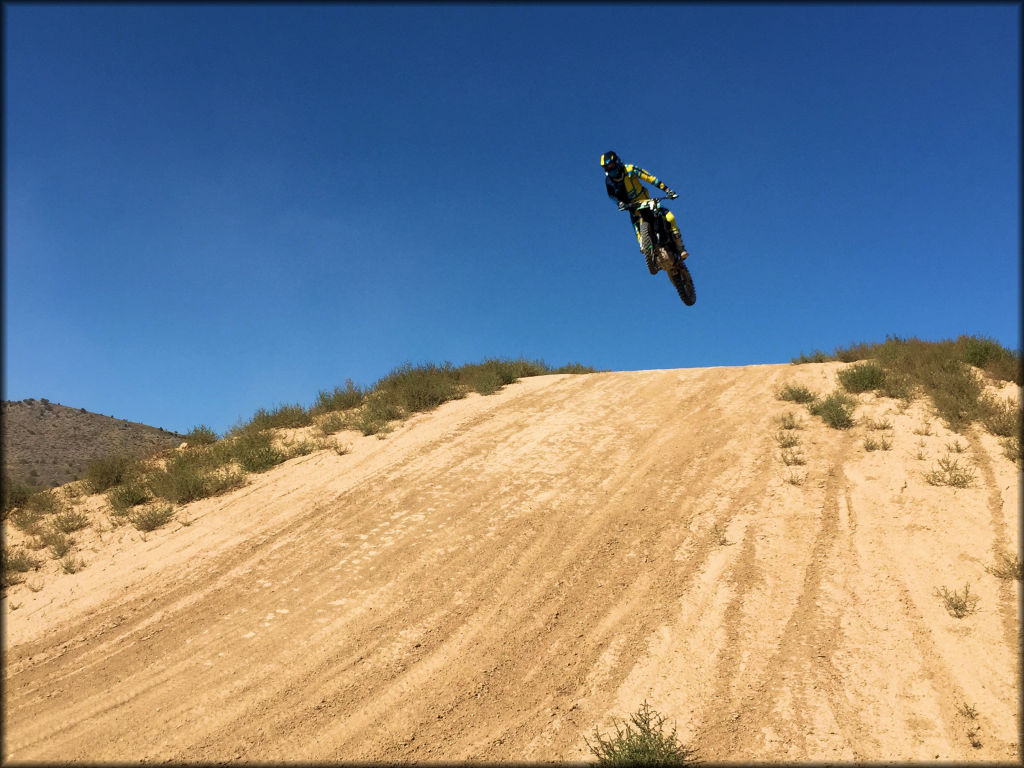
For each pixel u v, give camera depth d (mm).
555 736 5367
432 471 10977
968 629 6105
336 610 7344
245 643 6832
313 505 10125
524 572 7855
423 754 5242
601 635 6633
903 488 8625
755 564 7512
